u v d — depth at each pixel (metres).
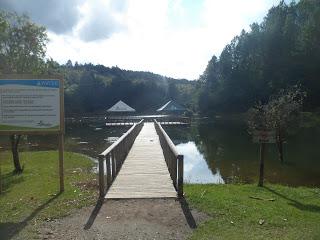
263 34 80.44
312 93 64.69
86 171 16.56
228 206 8.66
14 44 16.08
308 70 67.19
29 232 7.18
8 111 10.09
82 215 8.14
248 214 8.09
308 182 16.03
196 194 9.77
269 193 10.93
